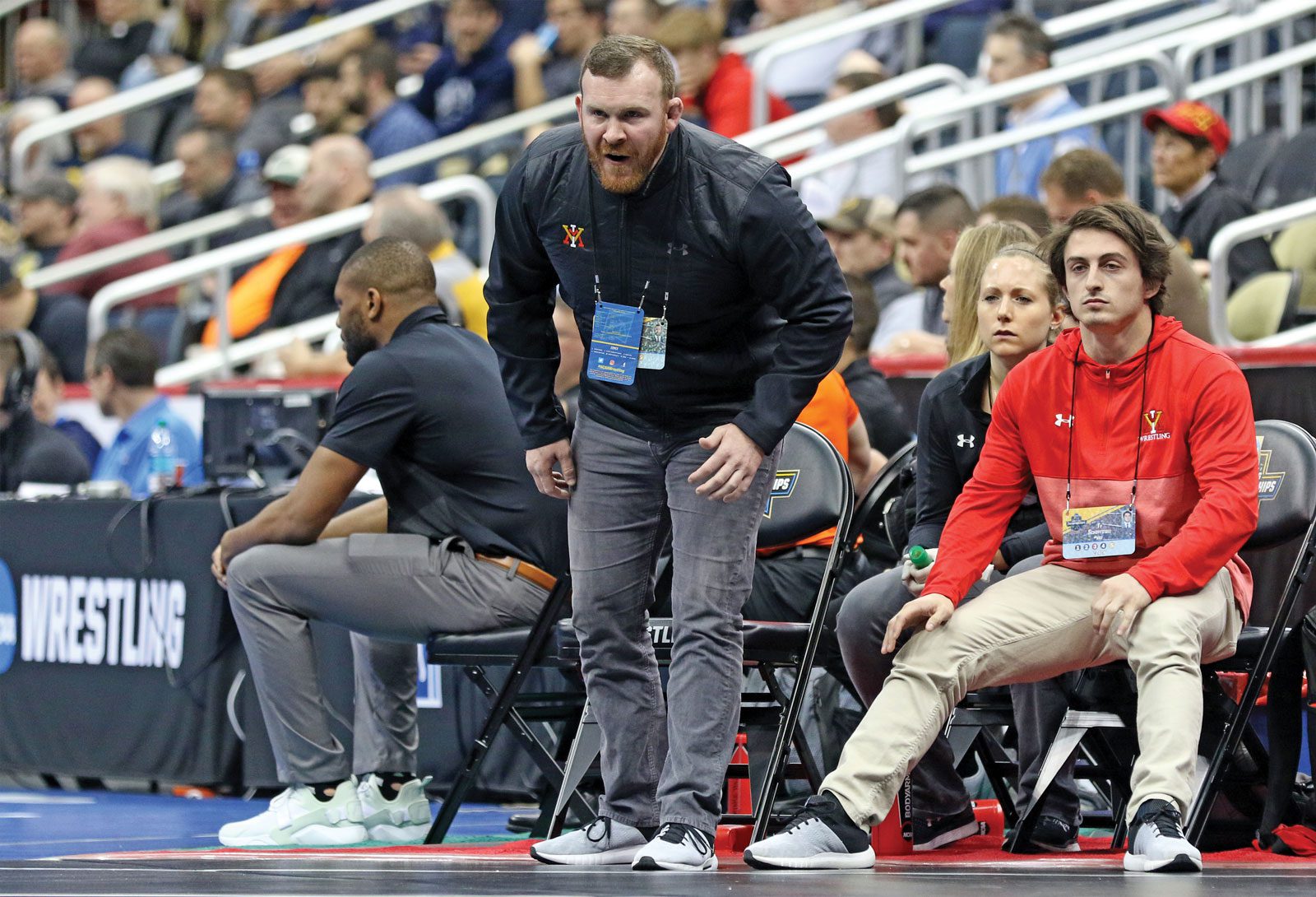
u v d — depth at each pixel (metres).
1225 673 13.46
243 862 11.95
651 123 10.61
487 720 14.28
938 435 13.51
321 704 15.05
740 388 11.52
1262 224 19.53
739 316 11.34
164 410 22.09
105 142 37.75
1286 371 16.16
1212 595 11.88
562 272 11.45
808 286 10.99
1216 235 21.17
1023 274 13.11
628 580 11.77
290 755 14.93
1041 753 13.15
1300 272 20.53
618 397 11.54
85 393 24.66
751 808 14.56
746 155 11.02
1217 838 13.05
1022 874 10.70
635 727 11.93
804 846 11.27
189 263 26.64
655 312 11.22
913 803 13.31
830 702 15.69
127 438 22.02
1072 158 18.12
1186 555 11.61
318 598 14.87
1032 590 12.20
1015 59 24.73
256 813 17.31
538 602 15.09
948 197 19.70
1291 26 25.08
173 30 42.16
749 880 10.25
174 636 18.77
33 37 41.03
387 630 14.93
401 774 15.55
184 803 18.38
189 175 33.25
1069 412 12.35
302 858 12.36
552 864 11.71
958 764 14.41
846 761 11.60
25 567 20.11
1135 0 26.80
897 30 29.58
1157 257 12.09
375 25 38.66
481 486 15.15
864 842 11.43
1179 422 12.03
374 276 15.68
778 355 11.16
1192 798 11.78
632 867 11.24
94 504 19.45
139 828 16.03
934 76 25.73
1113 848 13.45
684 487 11.43
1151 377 12.14
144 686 19.11
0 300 29.45
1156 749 11.34
